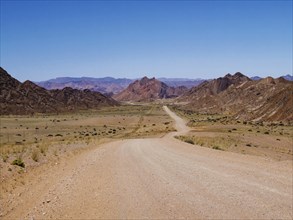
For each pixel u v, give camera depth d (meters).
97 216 8.46
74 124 128.00
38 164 18.31
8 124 122.31
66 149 27.20
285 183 11.02
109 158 20.97
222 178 12.26
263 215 7.79
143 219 7.91
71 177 14.64
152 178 12.98
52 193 11.84
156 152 23.33
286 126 120.44
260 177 12.15
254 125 114.88
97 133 94.19
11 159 18.06
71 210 9.30
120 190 11.17
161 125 121.12
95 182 12.98
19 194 12.42
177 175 13.34
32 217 9.29
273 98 182.12
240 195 9.64
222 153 21.28
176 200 9.43
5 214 10.36
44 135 86.50
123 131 100.81
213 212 8.15
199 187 10.92
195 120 156.75
